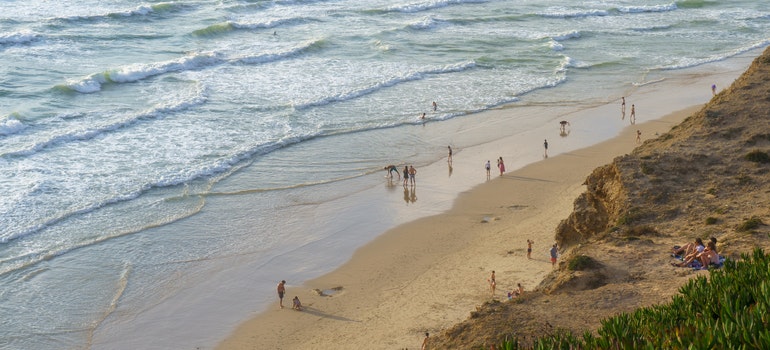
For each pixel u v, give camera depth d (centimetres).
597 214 3194
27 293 3198
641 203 2989
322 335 2877
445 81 6562
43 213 3878
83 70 6306
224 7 8869
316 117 5534
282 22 8412
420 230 3766
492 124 5469
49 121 5147
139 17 8175
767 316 1256
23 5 8331
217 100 5797
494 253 3462
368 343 2784
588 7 10050
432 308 3016
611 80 6688
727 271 1719
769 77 4238
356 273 3366
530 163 4678
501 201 4100
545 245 3497
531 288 3080
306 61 7031
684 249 2483
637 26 9050
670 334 1302
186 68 6569
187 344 2873
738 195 2972
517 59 7344
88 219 3859
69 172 4378
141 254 3547
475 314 2228
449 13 9356
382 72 6738
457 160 4769
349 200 4162
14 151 4553
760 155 3253
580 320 2078
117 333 2950
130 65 6425
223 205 4088
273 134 5141
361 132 5269
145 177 4362
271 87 6188
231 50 7244
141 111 5422
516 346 1364
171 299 3181
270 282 3309
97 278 3334
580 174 4462
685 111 5706
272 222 3894
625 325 1377
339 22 8631
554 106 5906
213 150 4816
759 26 9112
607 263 2483
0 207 3891
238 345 2855
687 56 7612
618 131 5272
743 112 3778
